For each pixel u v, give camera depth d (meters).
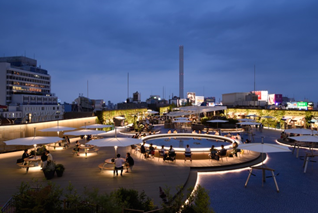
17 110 102.06
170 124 44.94
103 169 15.26
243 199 11.20
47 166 13.35
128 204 7.66
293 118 40.31
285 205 10.55
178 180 13.17
